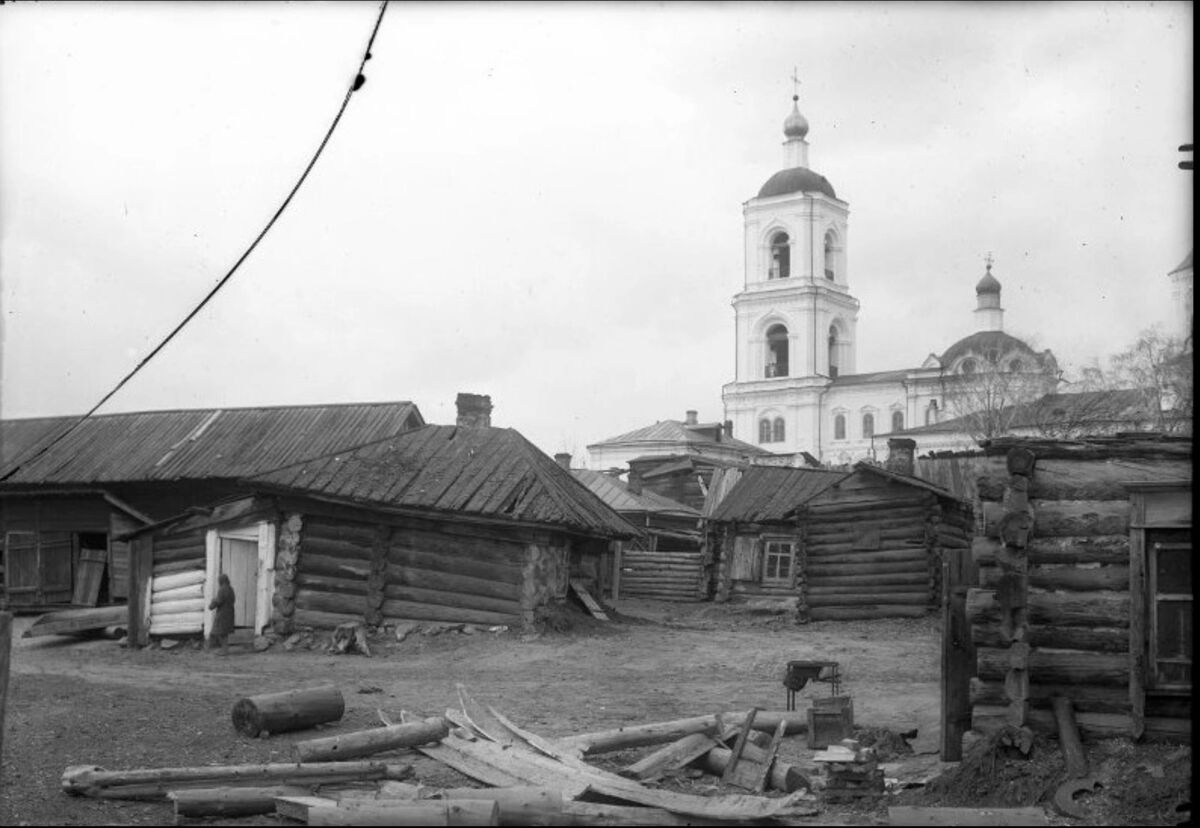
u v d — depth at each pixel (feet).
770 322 403.13
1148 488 35.70
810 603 105.60
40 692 57.67
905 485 103.09
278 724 44.68
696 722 41.63
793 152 420.77
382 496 83.56
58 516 121.80
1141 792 32.04
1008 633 35.83
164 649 84.89
